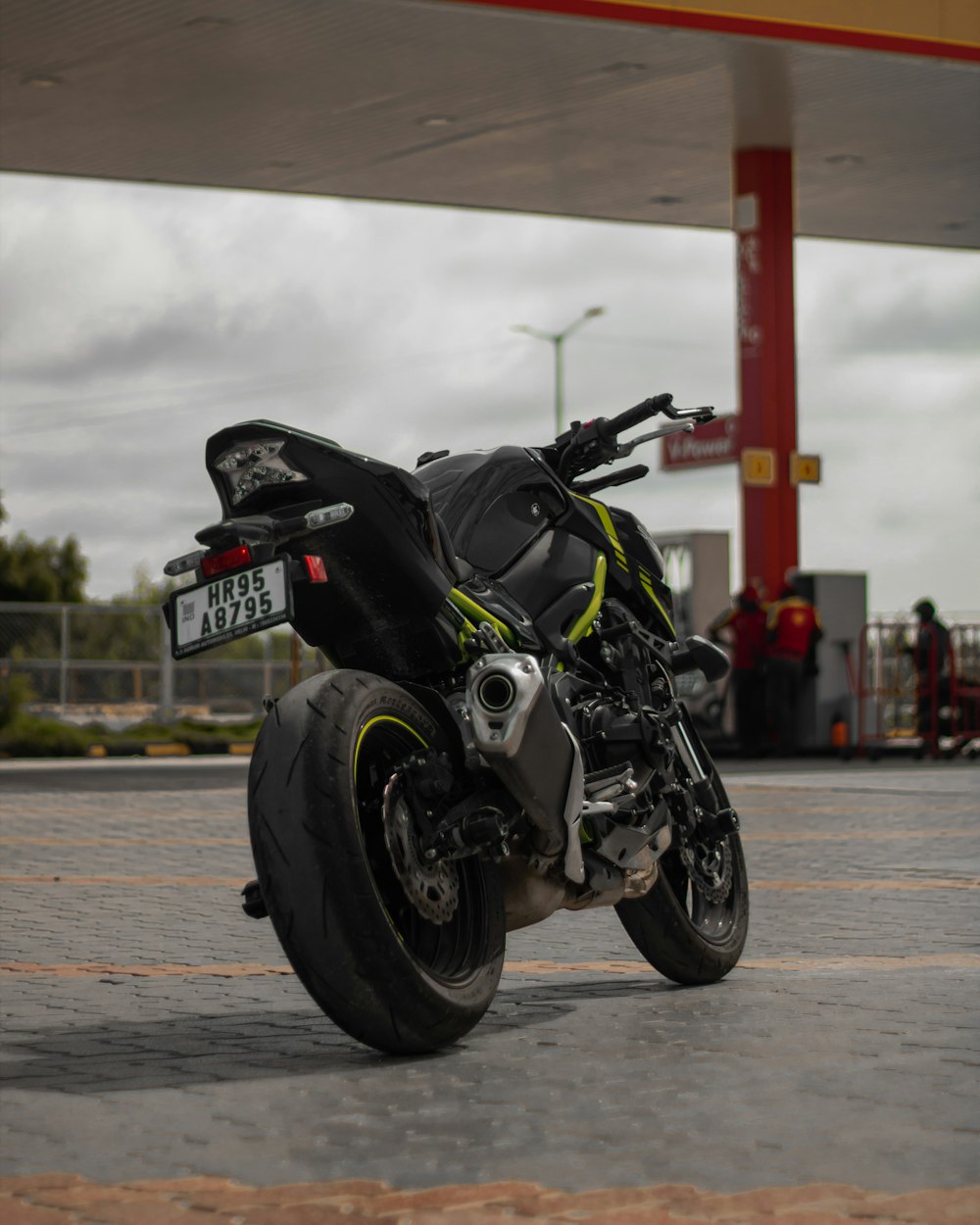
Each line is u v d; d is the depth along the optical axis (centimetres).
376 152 2272
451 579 453
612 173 2406
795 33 1822
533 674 430
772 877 827
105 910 717
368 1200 303
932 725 2025
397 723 427
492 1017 476
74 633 2720
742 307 2278
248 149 2247
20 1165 326
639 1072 404
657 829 498
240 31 1775
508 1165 325
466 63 1888
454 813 427
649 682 518
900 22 1872
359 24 1752
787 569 2250
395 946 405
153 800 1352
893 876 827
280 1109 369
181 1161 328
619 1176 318
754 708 2117
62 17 1725
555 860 456
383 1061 417
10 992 522
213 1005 498
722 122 2144
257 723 2505
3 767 1820
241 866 888
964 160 2348
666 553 2266
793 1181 314
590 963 579
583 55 1862
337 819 400
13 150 2242
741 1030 454
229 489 430
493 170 2373
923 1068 406
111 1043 443
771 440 2253
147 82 1955
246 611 408
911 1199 303
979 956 590
